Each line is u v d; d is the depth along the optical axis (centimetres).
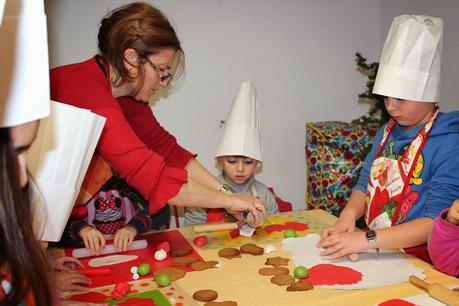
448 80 220
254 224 131
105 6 202
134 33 119
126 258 119
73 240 128
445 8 216
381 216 133
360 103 262
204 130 229
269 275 105
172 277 104
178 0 212
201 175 157
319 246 121
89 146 95
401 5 240
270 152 246
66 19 196
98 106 114
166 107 221
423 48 121
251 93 171
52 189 89
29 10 53
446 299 89
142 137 154
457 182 117
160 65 124
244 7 224
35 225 80
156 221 153
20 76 52
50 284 61
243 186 179
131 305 92
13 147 51
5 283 57
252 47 230
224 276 105
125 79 123
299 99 246
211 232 137
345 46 251
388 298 92
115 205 147
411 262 110
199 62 221
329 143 224
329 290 97
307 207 243
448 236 102
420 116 127
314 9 239
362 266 108
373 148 147
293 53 239
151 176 116
